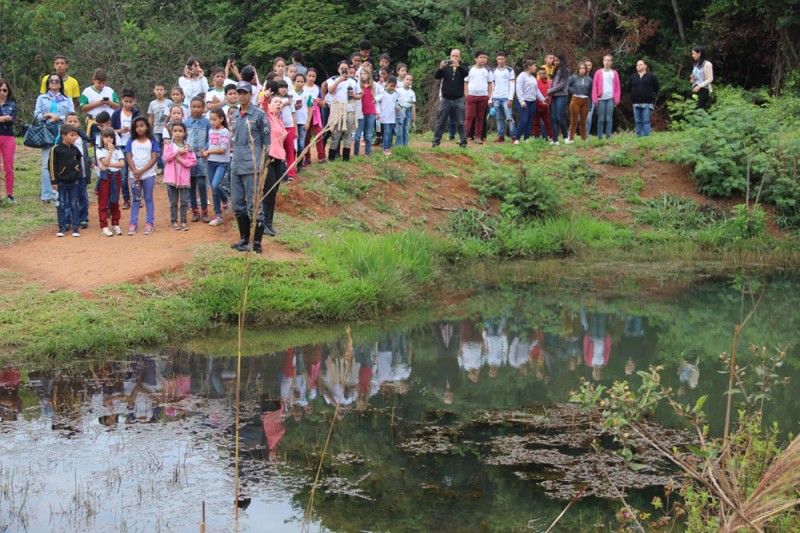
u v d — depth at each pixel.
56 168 12.15
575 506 5.85
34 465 6.46
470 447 6.91
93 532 5.45
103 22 24.83
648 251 16.41
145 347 9.73
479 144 18.95
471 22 28.83
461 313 11.80
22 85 24.27
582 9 27.03
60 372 8.78
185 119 13.74
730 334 10.63
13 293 10.34
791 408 7.84
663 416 7.63
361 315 11.55
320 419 7.55
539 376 8.93
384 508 5.82
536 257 15.98
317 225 13.75
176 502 5.89
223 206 13.02
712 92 25.19
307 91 14.87
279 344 10.01
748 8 24.91
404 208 15.95
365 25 29.75
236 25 31.47
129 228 12.41
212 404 7.88
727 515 4.42
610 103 19.34
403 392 8.36
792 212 17.73
